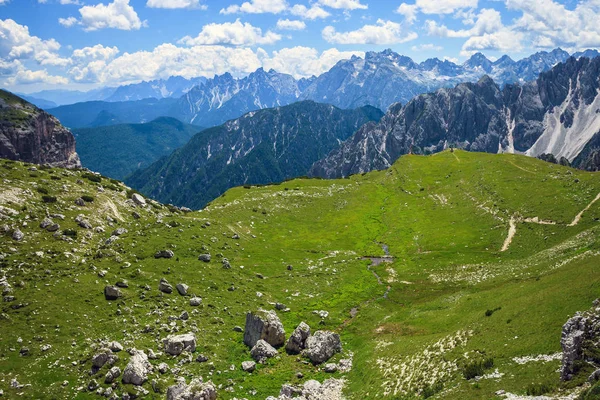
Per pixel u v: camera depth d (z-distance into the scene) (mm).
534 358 46094
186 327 73125
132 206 126250
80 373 58781
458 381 47500
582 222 113875
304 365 67062
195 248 106625
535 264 91250
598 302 48531
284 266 114562
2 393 53719
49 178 117938
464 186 170750
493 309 65188
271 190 185875
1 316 66812
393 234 143875
